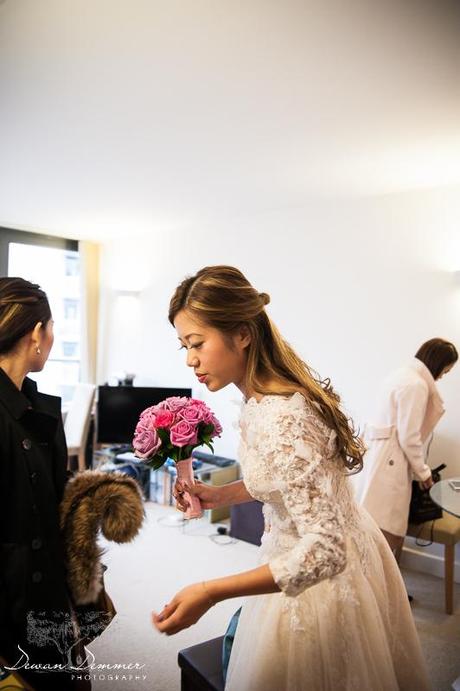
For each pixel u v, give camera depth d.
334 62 1.68
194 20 1.45
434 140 2.36
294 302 3.79
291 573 0.76
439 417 2.61
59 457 1.14
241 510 3.45
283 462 0.85
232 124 2.24
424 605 2.63
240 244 4.15
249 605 1.12
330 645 0.97
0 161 2.80
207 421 1.19
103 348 5.40
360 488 2.70
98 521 1.09
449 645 2.25
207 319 0.96
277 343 1.04
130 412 4.47
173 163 2.80
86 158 2.74
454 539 2.52
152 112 2.12
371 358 3.35
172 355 4.72
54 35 1.55
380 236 3.31
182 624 0.79
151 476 4.35
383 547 1.18
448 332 3.00
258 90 1.90
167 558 3.14
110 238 5.23
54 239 5.15
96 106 2.07
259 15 1.42
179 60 1.69
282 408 0.92
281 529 1.01
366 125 2.21
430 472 2.53
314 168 2.82
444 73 1.74
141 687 1.92
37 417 1.06
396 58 1.64
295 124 2.22
